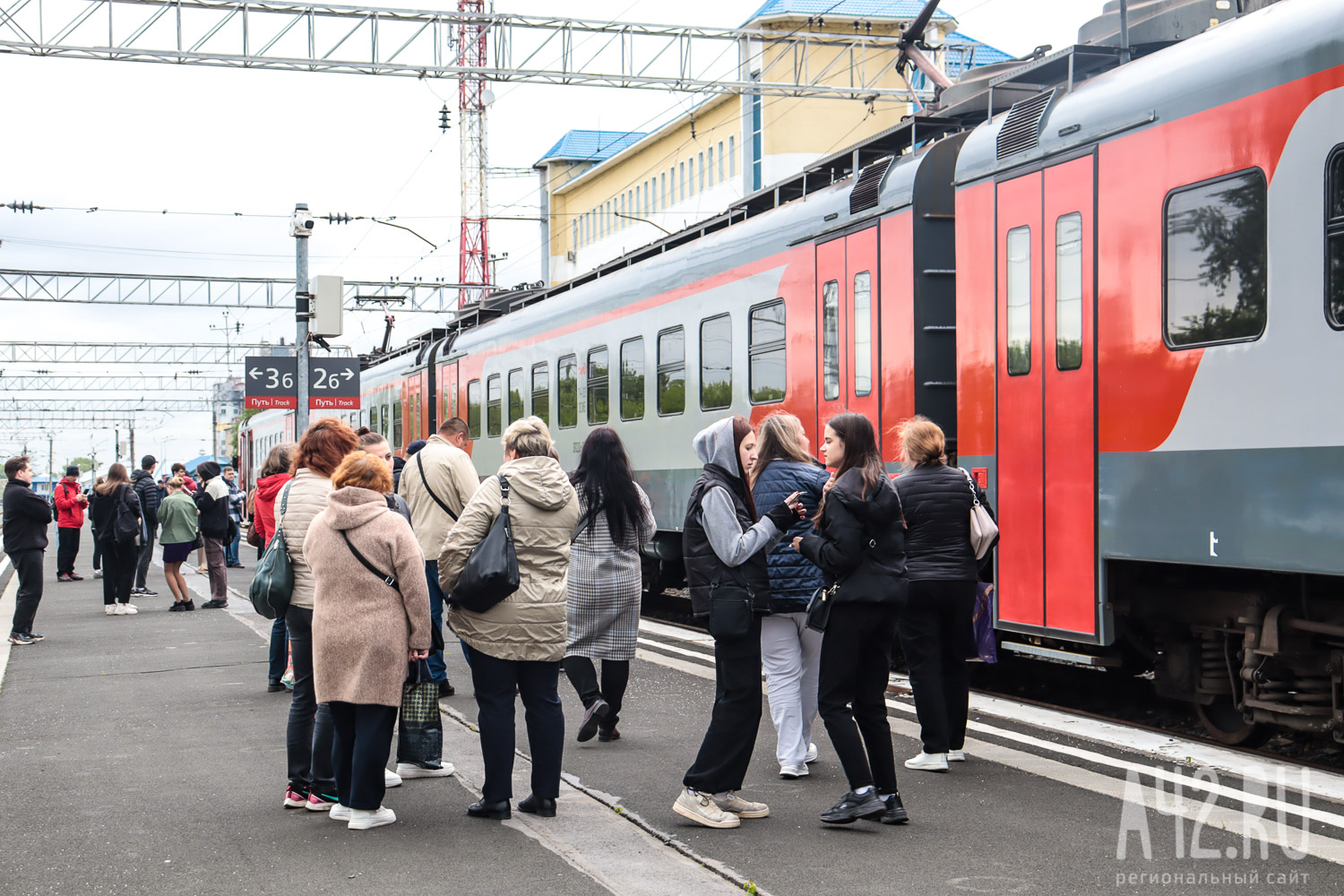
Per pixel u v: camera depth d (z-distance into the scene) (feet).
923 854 17.48
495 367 64.34
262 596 20.45
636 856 17.71
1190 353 23.40
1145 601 26.96
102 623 46.91
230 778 22.65
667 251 47.19
